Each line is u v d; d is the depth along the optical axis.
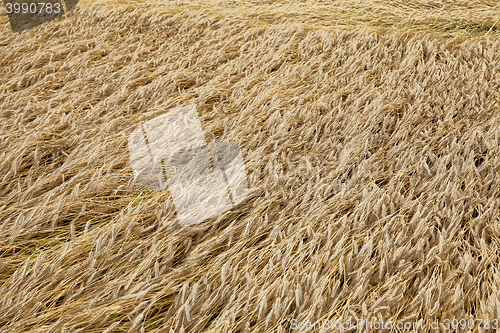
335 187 2.46
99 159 2.77
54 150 2.96
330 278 1.96
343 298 1.84
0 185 2.61
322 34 4.57
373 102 3.25
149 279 1.93
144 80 3.96
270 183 2.50
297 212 2.33
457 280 1.95
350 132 3.00
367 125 3.08
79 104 3.55
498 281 1.86
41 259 1.97
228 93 3.70
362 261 1.98
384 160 2.72
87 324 1.75
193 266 2.01
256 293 1.88
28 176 2.61
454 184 2.29
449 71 3.73
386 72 3.90
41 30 5.05
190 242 2.18
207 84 3.78
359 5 5.28
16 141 2.97
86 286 1.89
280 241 2.17
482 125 2.97
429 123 3.06
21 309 1.79
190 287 1.93
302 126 3.04
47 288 1.89
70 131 3.10
